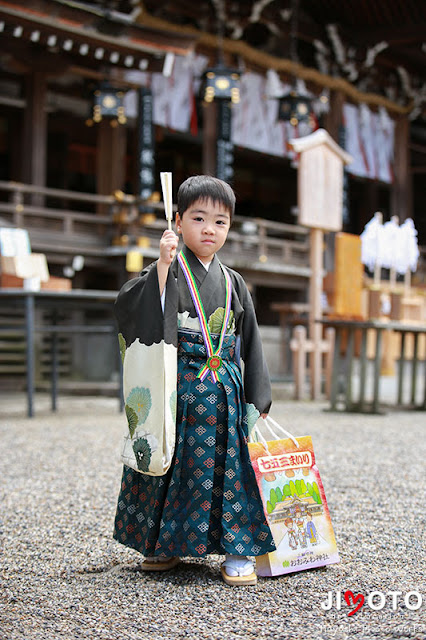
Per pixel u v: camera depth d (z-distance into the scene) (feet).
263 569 8.48
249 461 8.49
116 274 47.24
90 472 14.88
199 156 73.97
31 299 23.57
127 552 9.55
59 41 36.55
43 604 7.59
